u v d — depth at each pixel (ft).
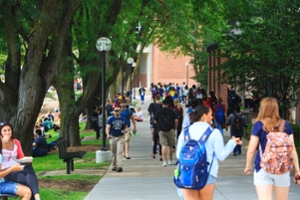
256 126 27.53
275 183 27.30
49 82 52.65
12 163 33.37
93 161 70.23
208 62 163.73
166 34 140.67
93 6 75.61
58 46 52.70
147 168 61.11
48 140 118.62
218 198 40.73
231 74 81.41
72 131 88.43
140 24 115.65
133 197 42.11
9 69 52.70
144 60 323.37
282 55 64.39
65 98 88.07
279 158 26.55
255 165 27.53
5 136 33.14
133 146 86.69
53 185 48.44
